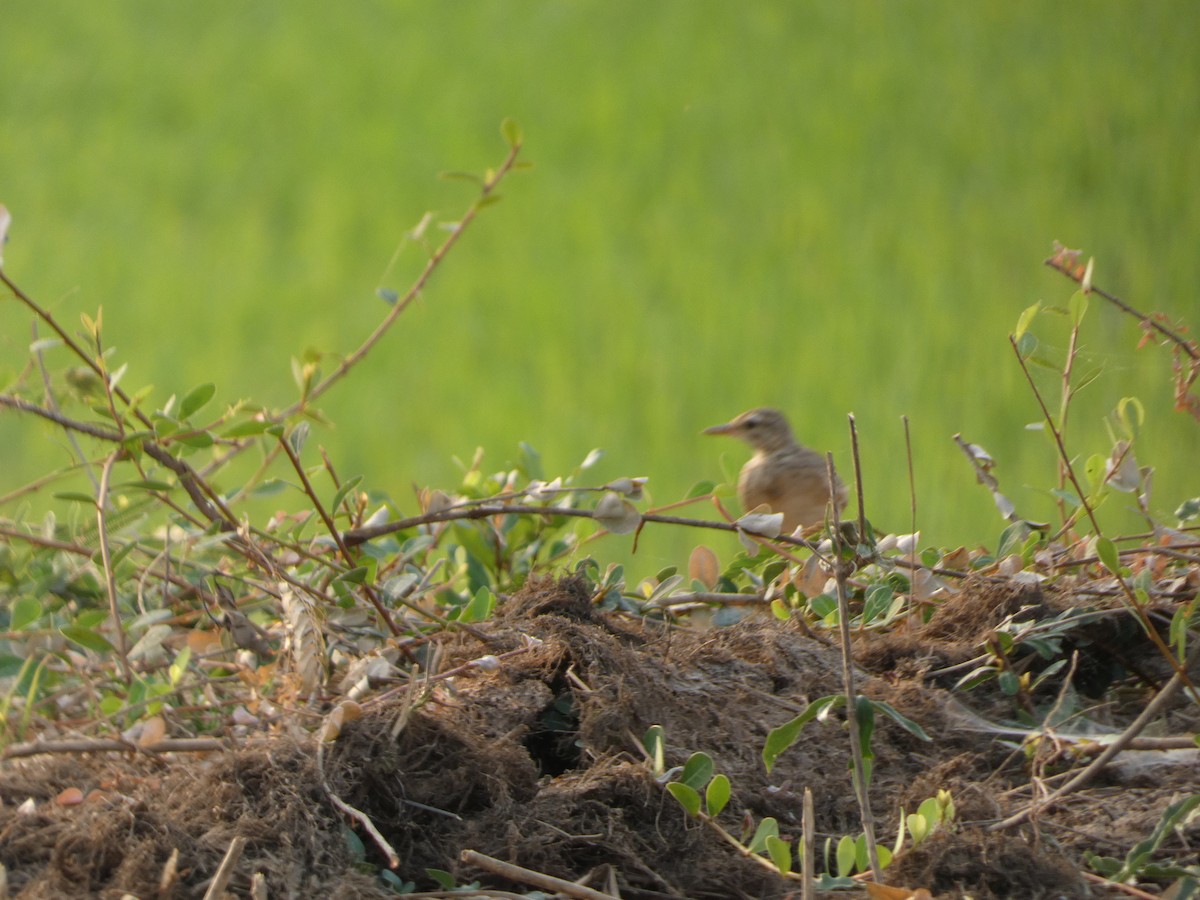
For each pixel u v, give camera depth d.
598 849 4.29
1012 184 21.50
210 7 35.41
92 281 20.45
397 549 6.62
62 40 32.81
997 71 26.20
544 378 16.61
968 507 12.15
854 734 4.15
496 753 4.54
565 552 6.89
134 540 5.55
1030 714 5.25
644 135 25.41
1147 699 5.53
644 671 4.99
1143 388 13.77
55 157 26.09
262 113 28.06
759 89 26.92
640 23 31.89
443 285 19.97
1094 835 4.47
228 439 6.14
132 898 3.83
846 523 5.48
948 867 4.19
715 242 20.62
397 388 16.58
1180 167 21.30
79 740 4.50
